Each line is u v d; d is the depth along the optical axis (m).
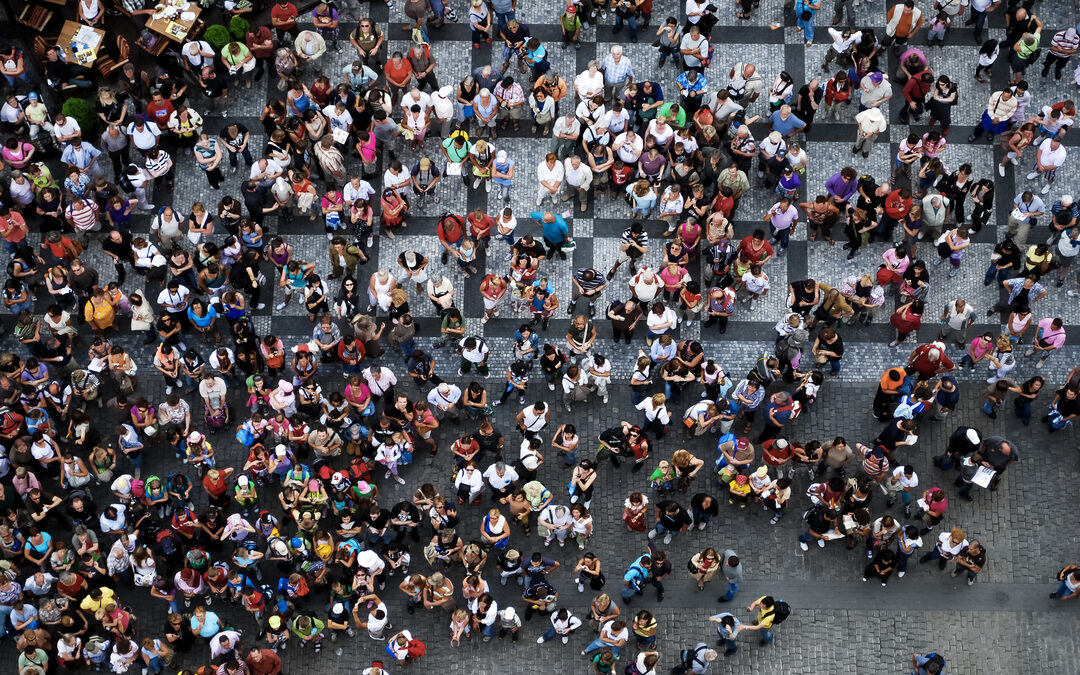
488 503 25.41
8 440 24.69
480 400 25.05
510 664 24.20
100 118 27.91
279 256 25.86
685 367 25.23
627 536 25.20
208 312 25.69
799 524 25.22
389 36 29.03
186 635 23.47
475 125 28.47
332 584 23.83
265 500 25.36
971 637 24.36
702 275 27.03
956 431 25.19
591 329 25.45
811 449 24.44
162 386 26.36
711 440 25.86
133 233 27.52
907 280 25.83
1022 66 28.05
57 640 23.66
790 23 29.19
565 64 28.86
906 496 24.80
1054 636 24.38
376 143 27.44
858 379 26.38
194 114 27.17
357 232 26.81
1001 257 26.33
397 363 26.50
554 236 26.42
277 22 28.11
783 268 27.25
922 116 28.34
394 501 25.41
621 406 26.17
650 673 23.12
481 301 26.98
